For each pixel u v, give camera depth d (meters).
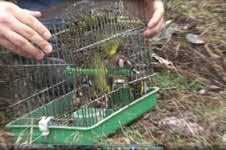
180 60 1.53
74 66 1.22
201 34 1.64
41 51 1.15
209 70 1.48
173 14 1.73
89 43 1.23
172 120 1.25
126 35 1.28
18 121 1.21
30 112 1.22
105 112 1.22
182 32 1.65
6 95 1.32
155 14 1.27
